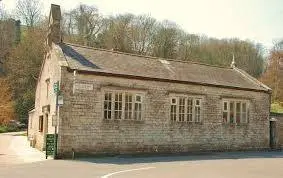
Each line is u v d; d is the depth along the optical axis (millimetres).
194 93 28797
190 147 28344
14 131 52469
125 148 25406
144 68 28078
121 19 67750
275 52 69000
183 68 31062
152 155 25250
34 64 56406
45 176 14406
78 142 23500
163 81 27375
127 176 14953
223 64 75250
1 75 58812
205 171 17297
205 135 29141
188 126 28359
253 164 20969
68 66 23500
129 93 25906
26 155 23562
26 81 56094
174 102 27922
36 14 67812
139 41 67875
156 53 68312
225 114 30500
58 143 22734
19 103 55406
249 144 31562
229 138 30453
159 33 69188
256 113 32250
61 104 23016
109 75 24938
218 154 27375
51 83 25797
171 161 21594
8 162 19672
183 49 72312
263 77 70625
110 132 24859
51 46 26938
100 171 16469
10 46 63656
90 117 24078
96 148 24188
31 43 57562
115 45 65688
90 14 66375
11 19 67375
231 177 15617
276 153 29312
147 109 26562
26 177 14023
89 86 24188
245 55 79375
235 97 30953
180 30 72375
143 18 69250
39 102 29641
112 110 25094
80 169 17031
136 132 25969
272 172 17656
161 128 27094
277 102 65125
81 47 27750
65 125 23094
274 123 33469
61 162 20016
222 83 30422
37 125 29672
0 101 50219
